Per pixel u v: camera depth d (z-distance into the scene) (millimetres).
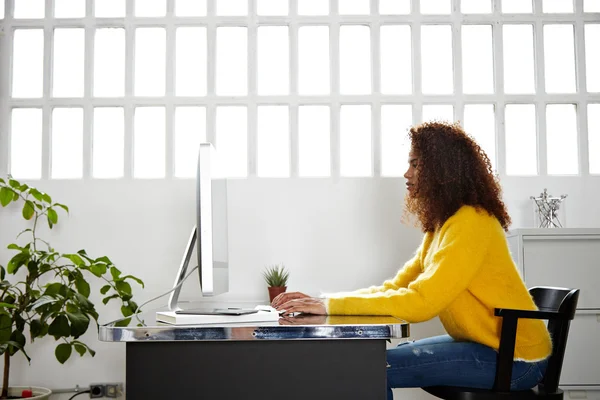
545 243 2748
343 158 3270
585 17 3277
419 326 3111
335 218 3168
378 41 3258
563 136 3295
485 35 3328
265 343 1468
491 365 1881
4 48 3270
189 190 3184
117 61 3318
